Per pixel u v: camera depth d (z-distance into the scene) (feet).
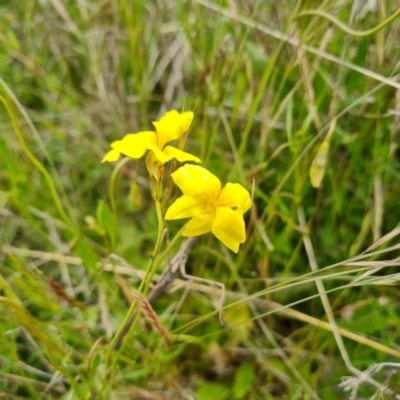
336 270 0.62
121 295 0.65
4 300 0.40
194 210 0.35
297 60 0.58
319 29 0.58
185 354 0.60
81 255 0.55
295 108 0.70
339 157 0.69
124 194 0.77
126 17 0.68
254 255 0.65
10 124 0.77
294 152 0.60
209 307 0.62
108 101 0.78
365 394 0.54
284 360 0.57
